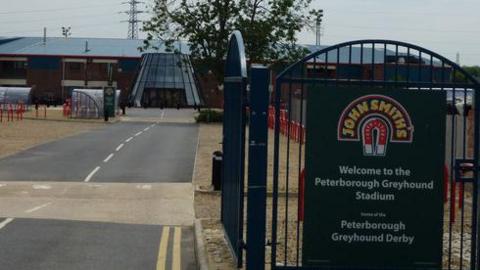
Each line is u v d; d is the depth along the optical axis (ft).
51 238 38.58
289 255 32.78
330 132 24.81
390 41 25.16
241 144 27.43
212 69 199.41
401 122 24.89
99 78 339.77
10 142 108.37
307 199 24.93
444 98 24.93
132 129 155.02
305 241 25.04
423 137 24.95
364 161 24.90
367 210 25.00
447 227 41.45
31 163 78.64
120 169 74.54
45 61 341.62
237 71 28.99
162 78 323.57
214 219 43.52
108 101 206.18
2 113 202.39
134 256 34.55
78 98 203.00
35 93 336.90
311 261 25.08
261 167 25.23
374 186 24.98
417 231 25.12
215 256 31.73
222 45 194.59
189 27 197.06
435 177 25.05
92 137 124.06
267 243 32.81
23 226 41.96
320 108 24.80
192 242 38.37
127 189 59.41
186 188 60.18
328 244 25.04
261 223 25.43
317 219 24.97
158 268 32.12
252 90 24.89
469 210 47.42
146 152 96.02
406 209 25.05
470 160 26.02
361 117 24.84
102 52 350.84
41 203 51.67
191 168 76.13
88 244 37.19
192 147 105.91
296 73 30.68
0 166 75.05
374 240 25.08
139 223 44.24
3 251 34.94
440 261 25.22
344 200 24.95
